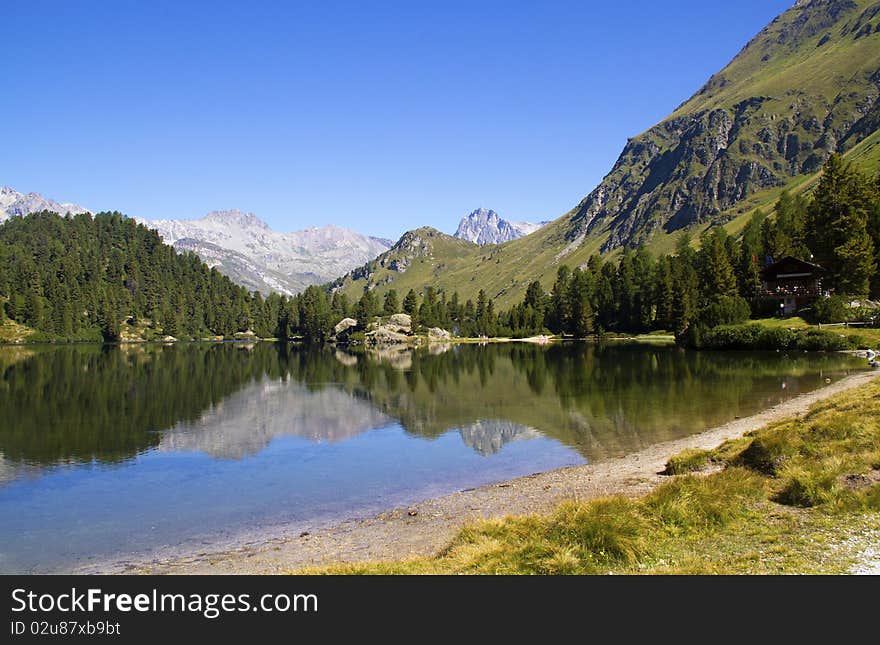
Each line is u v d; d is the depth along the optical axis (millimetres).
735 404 47375
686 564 14680
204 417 51969
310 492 29000
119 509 26641
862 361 73062
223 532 23359
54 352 164125
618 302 191000
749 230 171625
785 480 20656
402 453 37406
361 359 133250
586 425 43344
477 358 125625
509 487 28016
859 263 102812
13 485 30766
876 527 15898
